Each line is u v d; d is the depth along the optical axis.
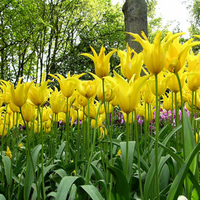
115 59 13.88
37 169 1.95
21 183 1.83
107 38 20.20
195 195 1.25
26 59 21.39
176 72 1.28
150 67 1.16
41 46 19.31
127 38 6.91
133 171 1.98
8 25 17.61
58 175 1.81
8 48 18.97
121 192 1.21
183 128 1.30
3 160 1.95
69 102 2.31
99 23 21.08
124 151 1.47
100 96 1.64
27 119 1.75
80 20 19.73
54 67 17.14
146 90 2.06
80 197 1.57
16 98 1.48
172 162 1.69
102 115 2.87
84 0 18.25
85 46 16.88
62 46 20.06
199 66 1.53
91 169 1.90
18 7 15.62
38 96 1.69
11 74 17.88
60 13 18.70
